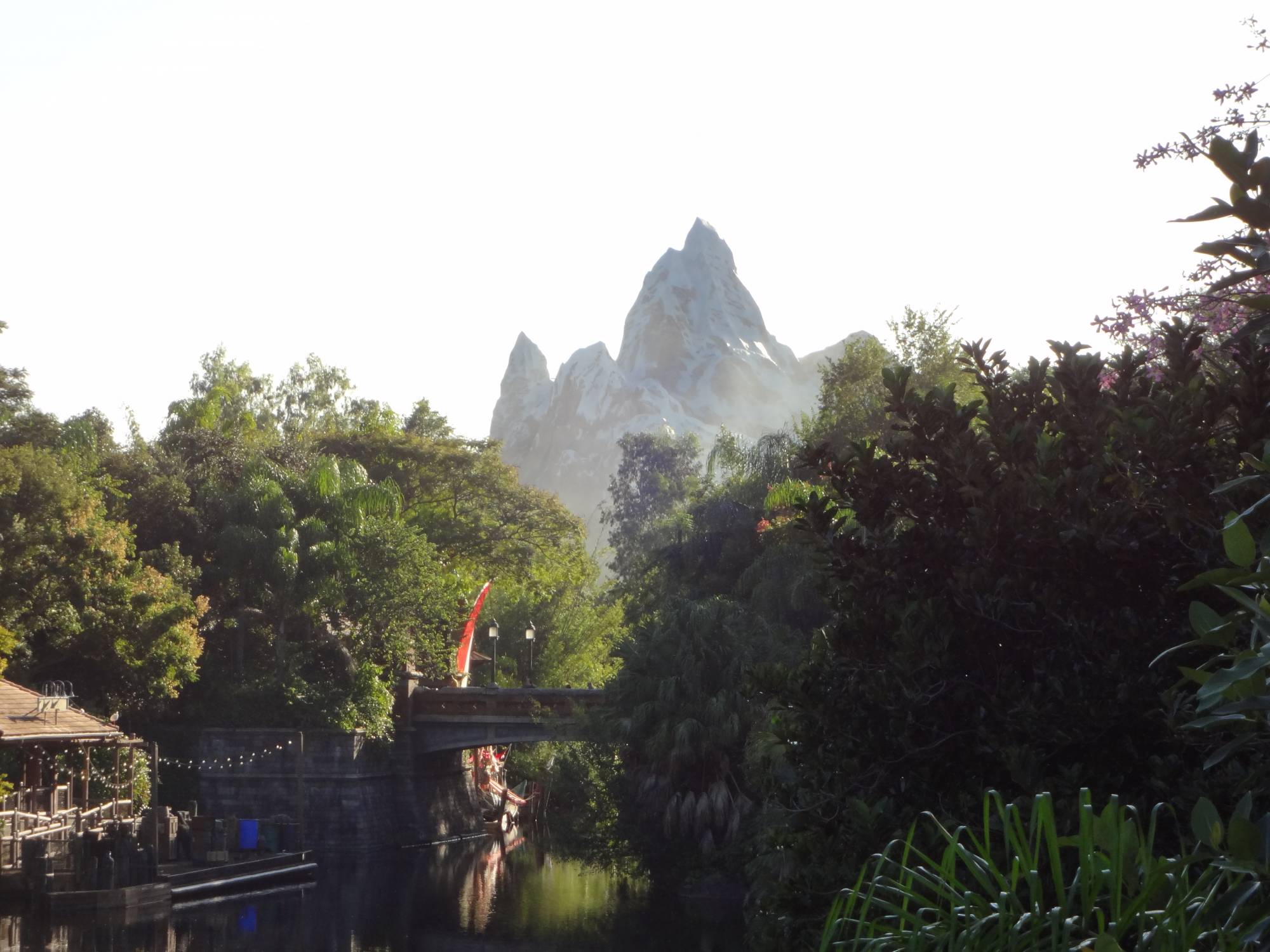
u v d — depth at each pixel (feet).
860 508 29.60
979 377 31.37
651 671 129.70
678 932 113.91
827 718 29.78
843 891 14.85
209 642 189.98
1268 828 11.85
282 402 326.24
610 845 131.34
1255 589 13.88
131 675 162.50
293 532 189.88
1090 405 28.27
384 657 203.00
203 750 182.91
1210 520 23.85
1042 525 26.40
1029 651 28.19
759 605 130.11
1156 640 25.93
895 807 28.68
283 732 183.21
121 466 200.95
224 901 133.08
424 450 255.50
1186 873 12.53
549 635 256.11
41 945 103.35
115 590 158.81
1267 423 23.81
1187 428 24.35
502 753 247.91
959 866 25.13
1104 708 25.50
